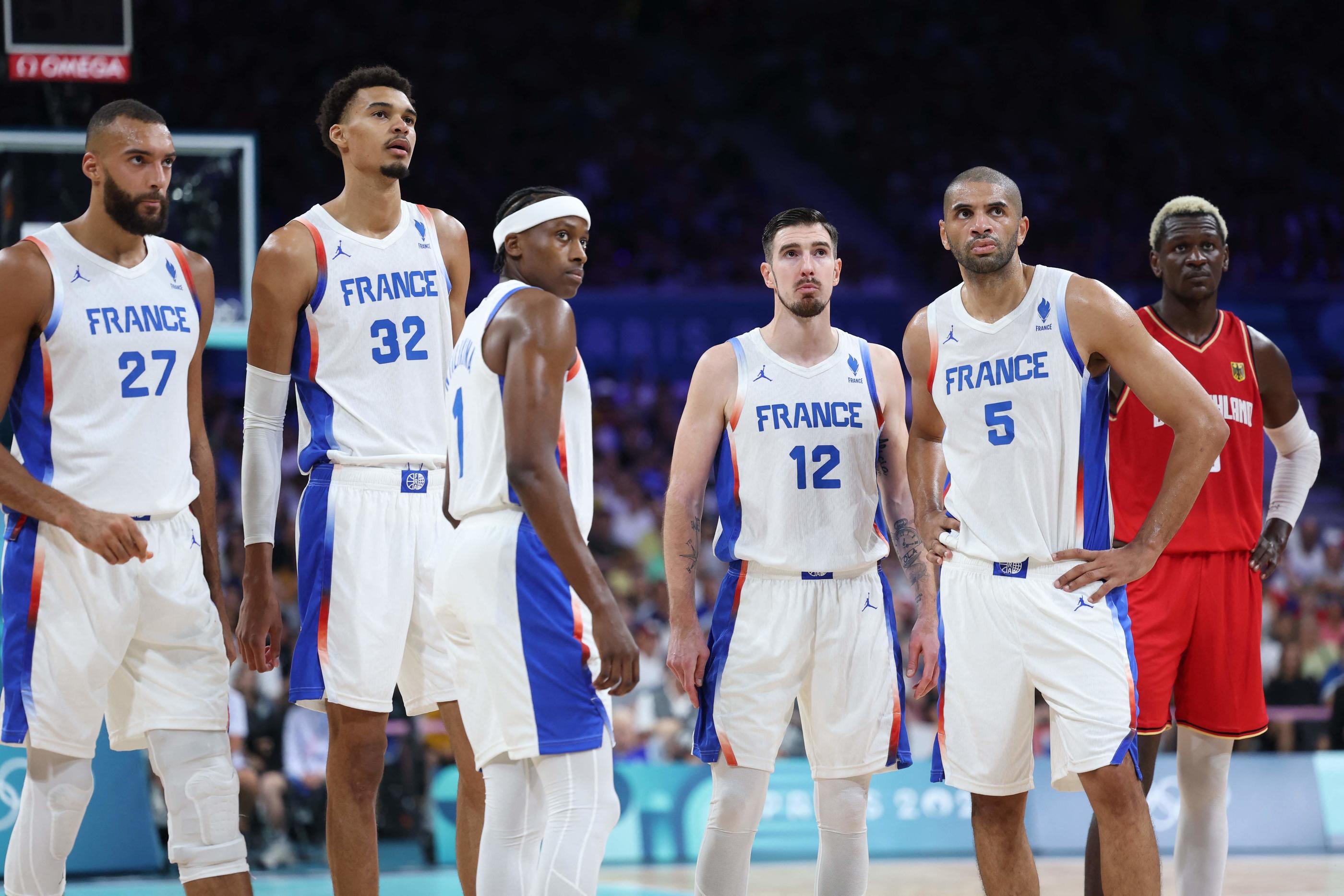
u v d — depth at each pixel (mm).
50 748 11578
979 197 12031
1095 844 13953
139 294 11992
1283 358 15188
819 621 13227
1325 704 31297
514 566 10742
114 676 12117
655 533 42438
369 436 12883
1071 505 12133
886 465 14000
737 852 13109
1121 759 11742
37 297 11570
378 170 12906
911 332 12852
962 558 12562
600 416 47969
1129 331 11906
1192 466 11891
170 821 11844
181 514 12195
